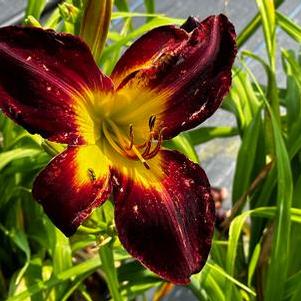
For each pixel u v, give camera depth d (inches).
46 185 8.5
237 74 14.4
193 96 9.7
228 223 14.0
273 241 12.2
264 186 13.9
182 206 9.5
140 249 9.1
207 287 12.4
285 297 12.8
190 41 9.4
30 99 8.4
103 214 11.8
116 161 9.5
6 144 13.4
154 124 9.8
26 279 13.1
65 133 8.8
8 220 13.9
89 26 9.1
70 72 8.8
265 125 14.3
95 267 11.9
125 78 9.4
